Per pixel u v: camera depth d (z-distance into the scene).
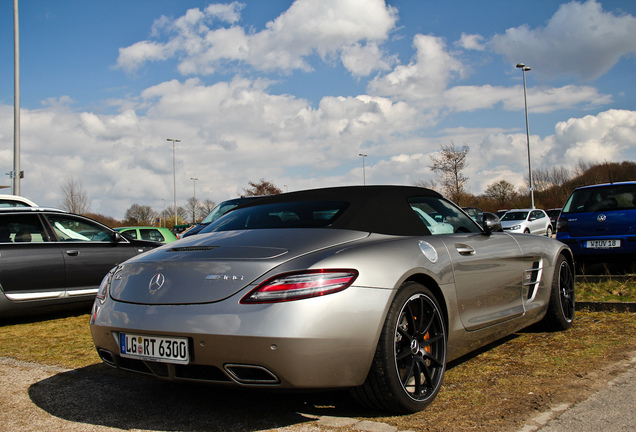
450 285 3.04
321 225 2.89
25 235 5.89
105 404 2.96
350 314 2.41
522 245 4.00
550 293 4.28
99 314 2.79
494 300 3.53
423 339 2.81
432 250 3.01
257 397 2.99
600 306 5.10
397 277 2.62
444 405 2.74
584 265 7.55
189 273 2.57
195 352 2.40
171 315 2.46
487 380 3.13
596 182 42.16
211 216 9.11
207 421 2.65
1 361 4.00
